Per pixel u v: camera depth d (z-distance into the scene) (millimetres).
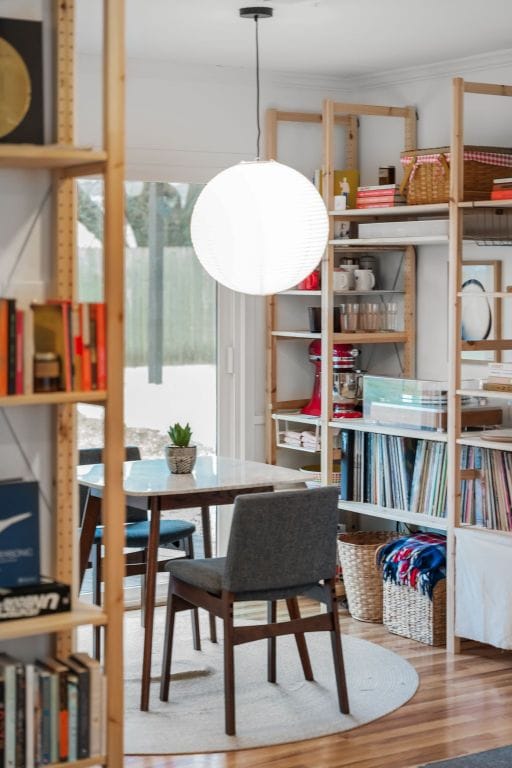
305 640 5137
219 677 5016
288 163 6621
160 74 6133
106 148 2975
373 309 6320
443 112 6195
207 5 4926
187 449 4988
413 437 5699
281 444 6602
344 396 6277
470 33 5457
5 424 3225
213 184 4715
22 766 2936
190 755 4168
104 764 3068
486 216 5449
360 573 5898
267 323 6590
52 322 2973
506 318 5816
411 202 5801
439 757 4125
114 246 2988
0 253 3193
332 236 6078
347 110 6090
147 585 4641
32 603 3000
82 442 6188
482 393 5227
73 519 3297
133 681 4953
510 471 5219
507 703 4691
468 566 5266
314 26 5312
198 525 6625
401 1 4844
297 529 4391
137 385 6238
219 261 4711
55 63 3205
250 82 6406
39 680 2982
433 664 5211
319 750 4207
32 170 3227
